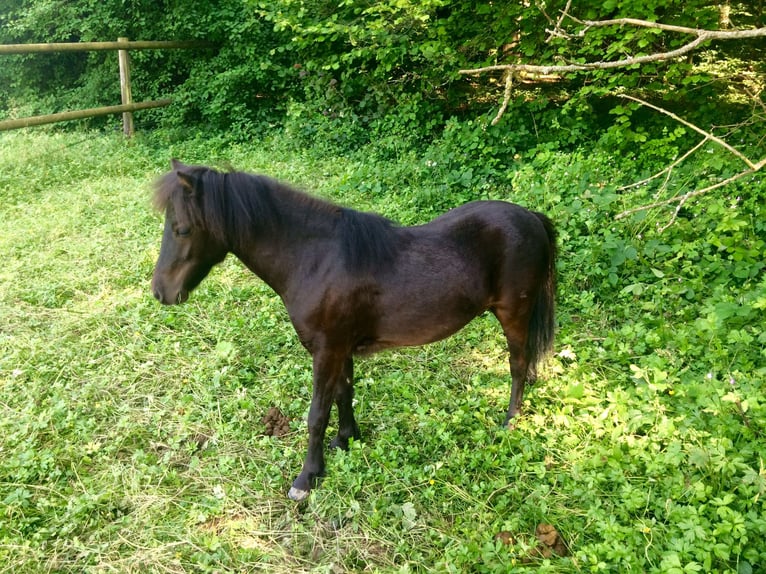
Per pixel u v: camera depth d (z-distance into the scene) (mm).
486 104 8266
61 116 8547
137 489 3049
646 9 5855
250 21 9211
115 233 6066
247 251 3006
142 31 10391
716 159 5332
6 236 5949
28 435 3383
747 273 4316
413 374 4023
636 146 6609
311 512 2975
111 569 2623
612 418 3326
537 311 3537
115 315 4613
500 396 3805
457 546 2703
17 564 2611
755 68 7688
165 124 10016
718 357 3605
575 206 5035
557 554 2680
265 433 3527
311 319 2971
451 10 7668
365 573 2646
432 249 3064
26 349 4180
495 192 6230
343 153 8234
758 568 2492
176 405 3709
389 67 7762
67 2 10695
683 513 2617
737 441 2998
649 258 4875
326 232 2955
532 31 6895
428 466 3148
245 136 9258
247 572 2646
